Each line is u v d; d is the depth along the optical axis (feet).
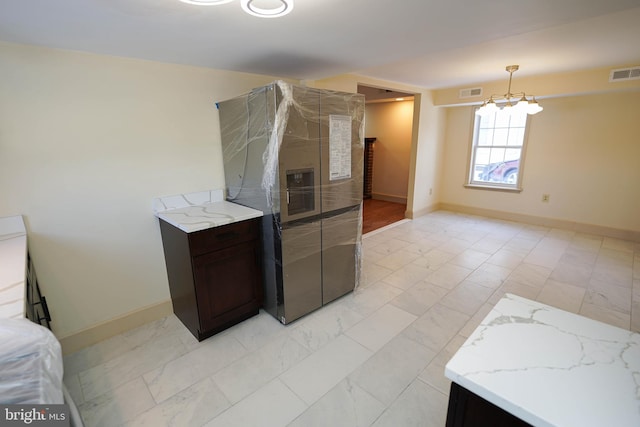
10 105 5.71
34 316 5.38
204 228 6.73
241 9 4.51
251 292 8.03
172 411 5.43
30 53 5.79
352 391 5.81
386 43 6.41
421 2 4.50
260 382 6.05
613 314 8.14
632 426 2.11
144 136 7.35
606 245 13.19
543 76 12.77
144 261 7.83
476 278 10.34
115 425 5.18
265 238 7.78
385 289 9.68
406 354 6.78
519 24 5.44
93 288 7.16
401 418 5.24
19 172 5.95
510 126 16.53
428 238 14.47
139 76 7.09
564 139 14.76
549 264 11.35
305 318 8.18
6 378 2.47
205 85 8.16
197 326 7.23
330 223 8.30
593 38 7.79
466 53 9.17
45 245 6.41
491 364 2.69
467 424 2.73
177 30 5.32
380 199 24.21
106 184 6.98
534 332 3.11
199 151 8.31
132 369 6.43
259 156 7.34
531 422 2.25
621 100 13.14
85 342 7.13
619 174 13.62
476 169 18.24
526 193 16.34
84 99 6.46
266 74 9.18
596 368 2.63
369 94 18.43
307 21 5.14
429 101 16.63
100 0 4.04
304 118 7.13
